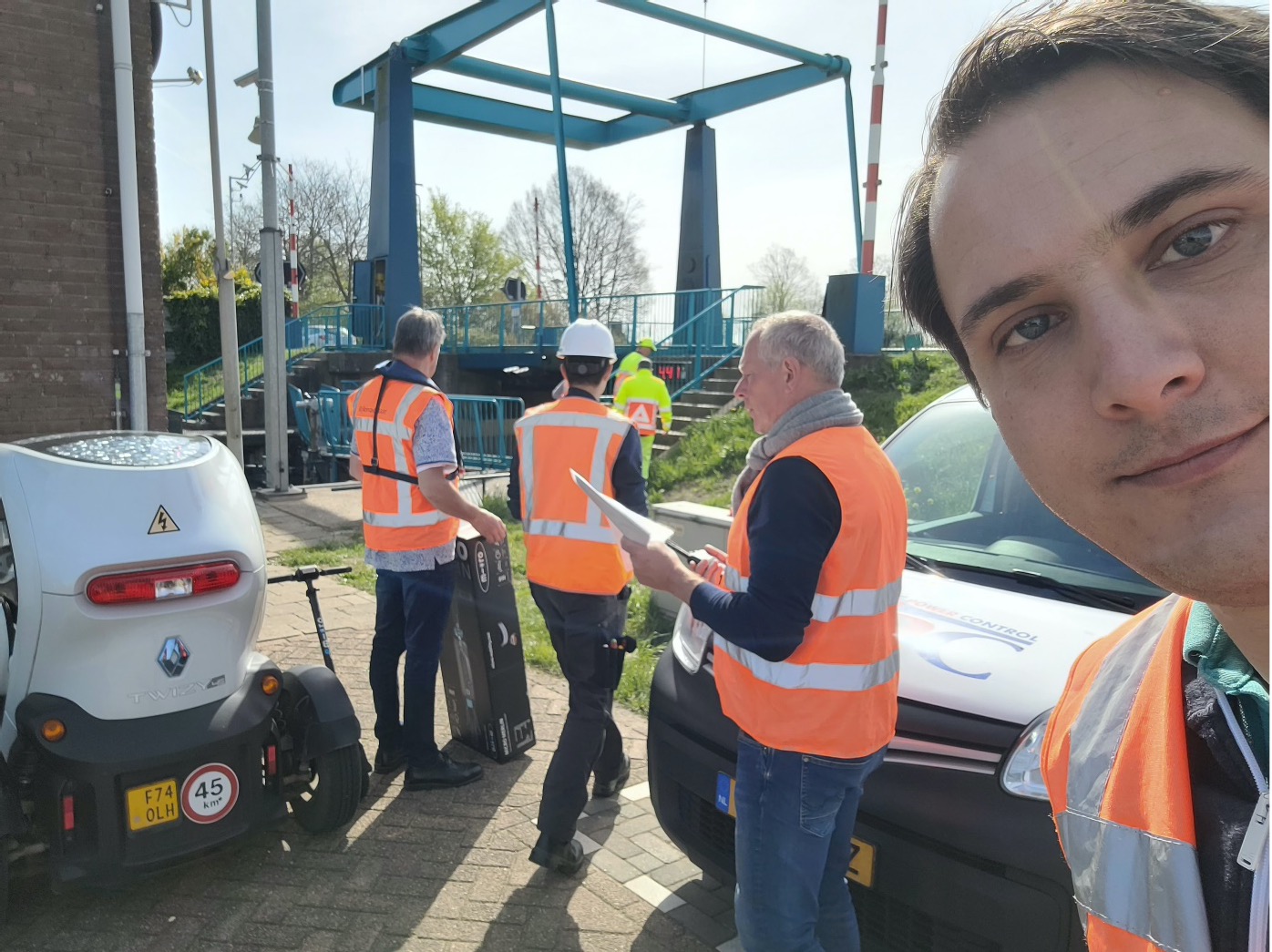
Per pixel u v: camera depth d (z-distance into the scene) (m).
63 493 2.39
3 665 2.46
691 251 19.34
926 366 10.85
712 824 2.54
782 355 1.97
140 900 2.74
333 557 7.43
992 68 0.67
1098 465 0.63
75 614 2.33
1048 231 0.62
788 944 1.82
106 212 6.08
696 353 13.87
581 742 2.92
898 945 2.03
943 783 1.96
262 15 9.90
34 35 5.70
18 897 2.73
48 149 5.82
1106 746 0.87
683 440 11.39
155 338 6.41
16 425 5.86
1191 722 0.76
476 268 38.72
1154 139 0.58
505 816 3.33
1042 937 1.77
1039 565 2.68
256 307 26.78
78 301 6.02
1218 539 0.57
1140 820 0.77
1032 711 1.98
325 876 2.90
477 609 3.69
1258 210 0.57
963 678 2.14
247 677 2.72
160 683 2.47
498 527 3.64
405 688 3.50
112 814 2.40
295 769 2.97
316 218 29.98
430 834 3.19
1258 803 0.67
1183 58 0.58
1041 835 1.79
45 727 2.33
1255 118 0.57
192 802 2.52
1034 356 0.67
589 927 2.67
